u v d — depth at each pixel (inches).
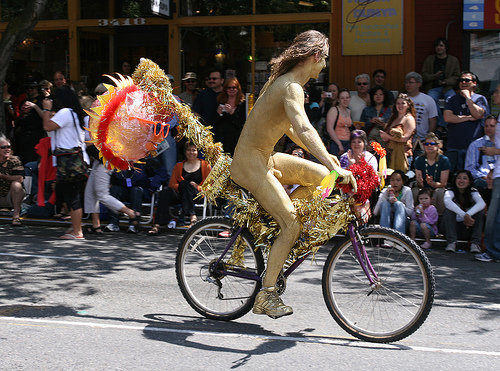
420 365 157.8
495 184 280.1
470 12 421.7
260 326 189.9
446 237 308.3
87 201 341.1
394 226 306.2
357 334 176.6
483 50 427.2
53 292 224.5
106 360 157.9
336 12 442.9
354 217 177.0
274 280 178.2
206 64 473.4
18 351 163.5
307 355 163.9
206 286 199.2
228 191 193.3
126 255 288.8
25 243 312.2
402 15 433.7
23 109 423.5
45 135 418.9
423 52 434.9
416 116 368.2
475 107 336.8
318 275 255.1
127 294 223.0
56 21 504.4
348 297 189.0
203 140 197.5
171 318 195.9
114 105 193.2
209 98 368.8
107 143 196.7
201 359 159.8
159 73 198.5
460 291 234.5
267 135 174.7
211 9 468.1
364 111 366.0
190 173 342.3
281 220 176.4
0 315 196.7
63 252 292.5
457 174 307.3
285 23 454.6
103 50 506.0
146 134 197.2
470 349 171.0
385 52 438.9
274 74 174.9
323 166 183.9
